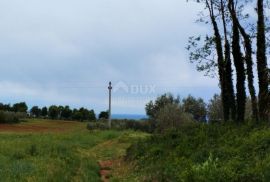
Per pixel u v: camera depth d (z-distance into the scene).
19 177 17.14
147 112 70.06
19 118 93.31
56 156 25.20
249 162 15.05
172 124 55.44
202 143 22.20
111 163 27.17
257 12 26.19
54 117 109.50
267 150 16.11
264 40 25.91
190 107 67.69
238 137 20.44
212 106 58.66
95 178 19.97
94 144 40.38
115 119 76.50
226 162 15.98
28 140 36.50
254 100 26.69
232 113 30.45
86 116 107.94
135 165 23.38
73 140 40.41
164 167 18.72
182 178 15.09
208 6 31.41
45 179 16.56
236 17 27.81
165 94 69.56
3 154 25.16
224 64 30.97
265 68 25.25
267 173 13.07
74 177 18.98
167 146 24.78
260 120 24.30
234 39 28.73
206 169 14.91
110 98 69.06
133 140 40.56
